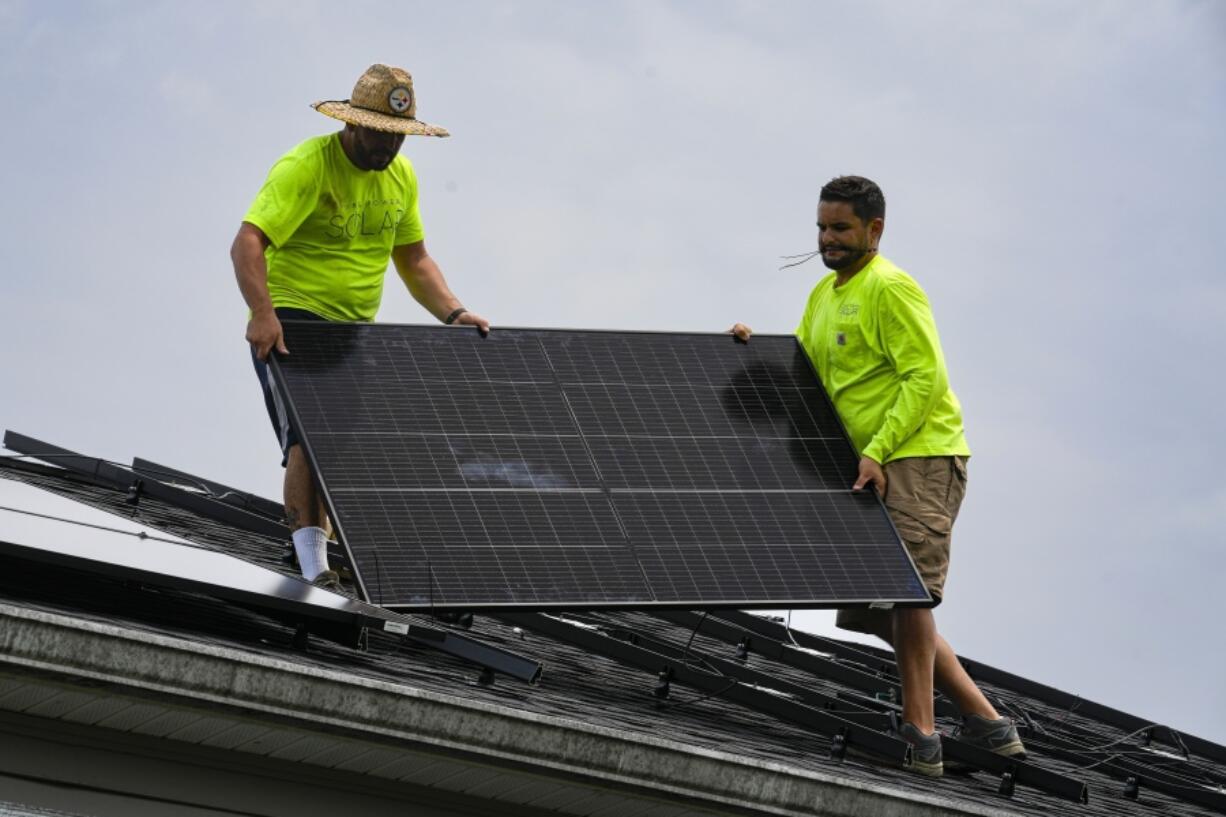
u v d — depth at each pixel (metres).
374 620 11.16
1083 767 16.75
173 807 9.80
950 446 14.35
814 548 13.73
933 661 13.98
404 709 9.80
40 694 9.09
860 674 18.03
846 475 14.41
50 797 9.45
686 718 13.09
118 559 10.50
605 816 11.14
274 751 9.88
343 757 10.05
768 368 15.17
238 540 16.23
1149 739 20.58
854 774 12.40
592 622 17.08
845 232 14.38
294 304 14.45
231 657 9.28
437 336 14.42
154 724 9.47
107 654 8.98
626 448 14.05
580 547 13.12
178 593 11.74
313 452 13.05
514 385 14.27
